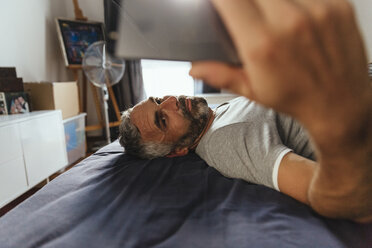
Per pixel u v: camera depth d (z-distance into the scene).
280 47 0.15
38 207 0.62
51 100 1.82
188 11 0.20
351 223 0.49
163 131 0.94
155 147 0.96
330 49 0.16
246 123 0.78
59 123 1.77
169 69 2.79
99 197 0.65
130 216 0.56
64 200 0.63
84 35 2.60
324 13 0.15
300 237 0.46
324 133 0.21
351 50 0.17
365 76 0.19
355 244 0.44
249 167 0.68
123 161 0.94
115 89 2.80
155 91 2.87
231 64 0.19
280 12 0.15
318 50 0.16
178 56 0.21
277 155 0.62
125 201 0.63
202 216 0.56
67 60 2.49
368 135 0.24
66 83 2.00
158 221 0.54
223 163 0.76
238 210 0.56
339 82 0.17
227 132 0.78
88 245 0.47
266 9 0.15
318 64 0.16
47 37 2.43
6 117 1.43
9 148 1.29
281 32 0.15
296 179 0.56
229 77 0.19
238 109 0.90
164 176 0.77
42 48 2.33
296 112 0.19
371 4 1.63
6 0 1.85
